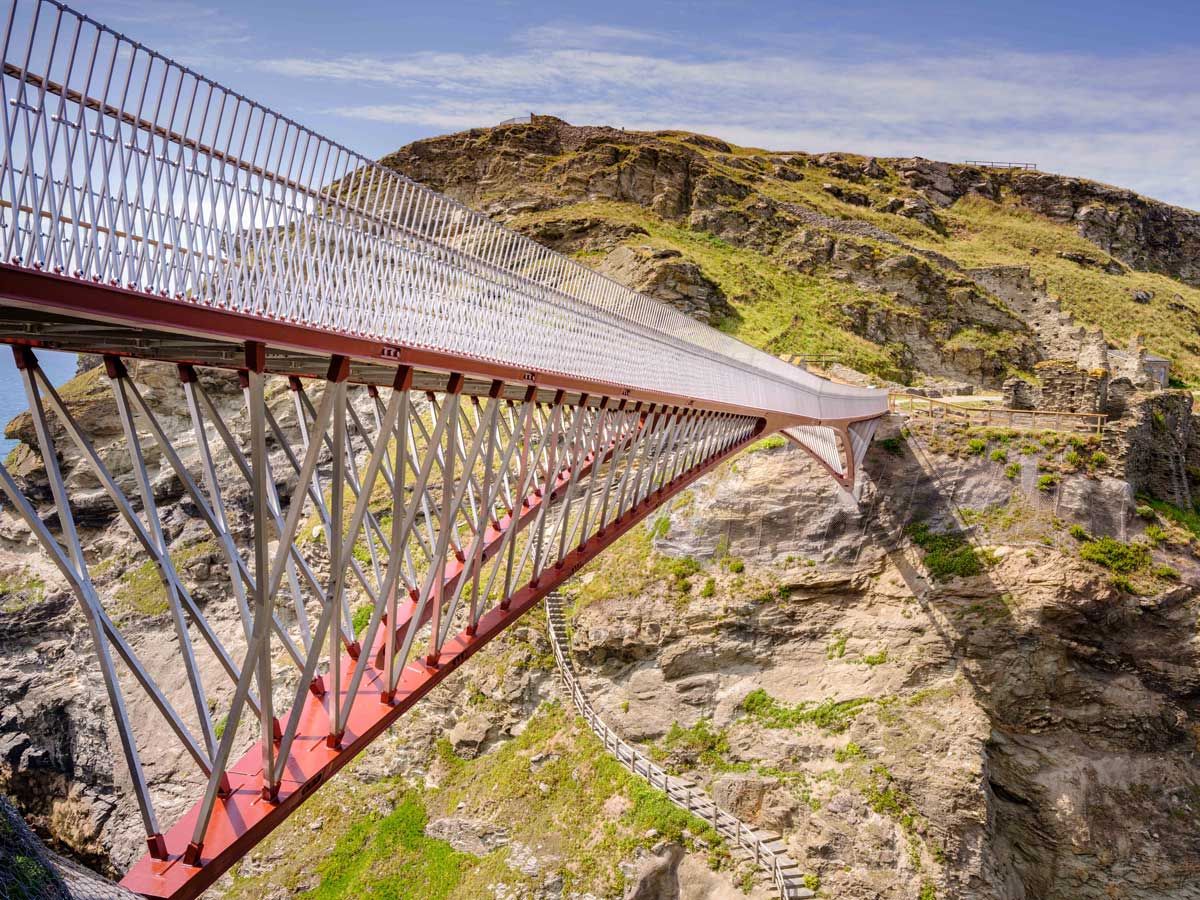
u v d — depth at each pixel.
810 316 61.50
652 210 74.25
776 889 28.31
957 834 29.62
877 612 35.41
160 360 9.88
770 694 34.72
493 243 14.16
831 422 33.06
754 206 74.50
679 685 35.34
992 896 29.03
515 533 15.92
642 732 34.50
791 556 37.16
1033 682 32.06
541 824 31.97
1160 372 60.56
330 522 11.59
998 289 72.00
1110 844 30.44
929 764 30.78
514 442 15.11
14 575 48.00
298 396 12.22
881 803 30.38
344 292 10.75
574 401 17.36
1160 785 31.19
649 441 21.16
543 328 15.31
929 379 59.34
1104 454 35.97
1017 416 39.34
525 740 35.19
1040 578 33.09
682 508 39.28
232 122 9.23
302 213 10.22
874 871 29.33
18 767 41.84
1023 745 31.97
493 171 80.69
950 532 35.84
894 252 70.88
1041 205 102.88
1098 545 34.16
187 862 10.38
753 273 65.44
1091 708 31.97
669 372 20.64
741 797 31.70
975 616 33.44
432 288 12.44
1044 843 30.88
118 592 45.66
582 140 85.12
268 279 9.62
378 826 34.16
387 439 11.35
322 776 12.34
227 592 44.84
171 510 48.31
